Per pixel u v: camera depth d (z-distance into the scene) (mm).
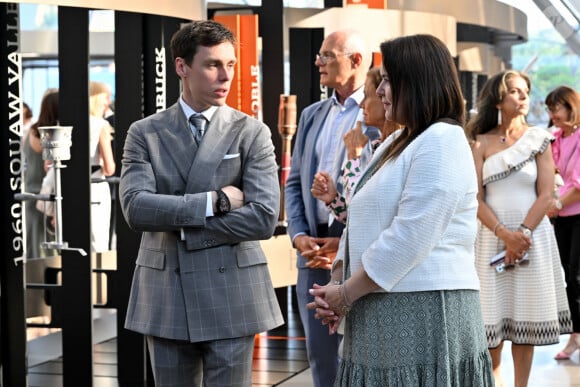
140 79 6309
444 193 3143
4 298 5379
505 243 5750
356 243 3295
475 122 5867
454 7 10945
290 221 5164
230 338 3953
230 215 3910
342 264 3521
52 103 8367
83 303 5809
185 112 4043
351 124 4930
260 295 4031
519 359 5930
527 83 5766
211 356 3961
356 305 3318
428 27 9211
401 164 3230
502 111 5762
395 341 3223
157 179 3990
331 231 4930
